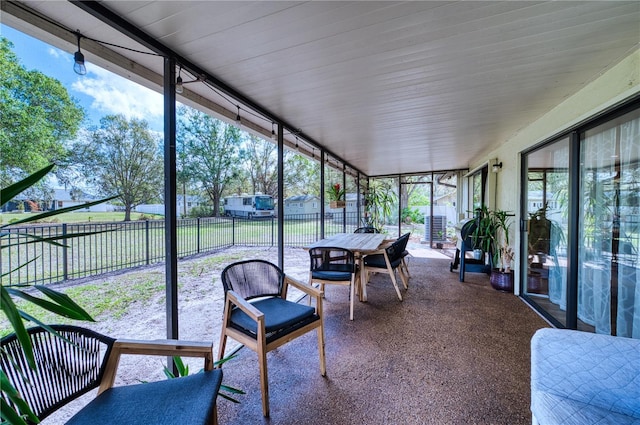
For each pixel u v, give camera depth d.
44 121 6.86
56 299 0.81
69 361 1.09
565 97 2.57
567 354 1.18
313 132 3.85
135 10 1.38
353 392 1.71
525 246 3.52
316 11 1.41
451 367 1.97
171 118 1.81
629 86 1.87
